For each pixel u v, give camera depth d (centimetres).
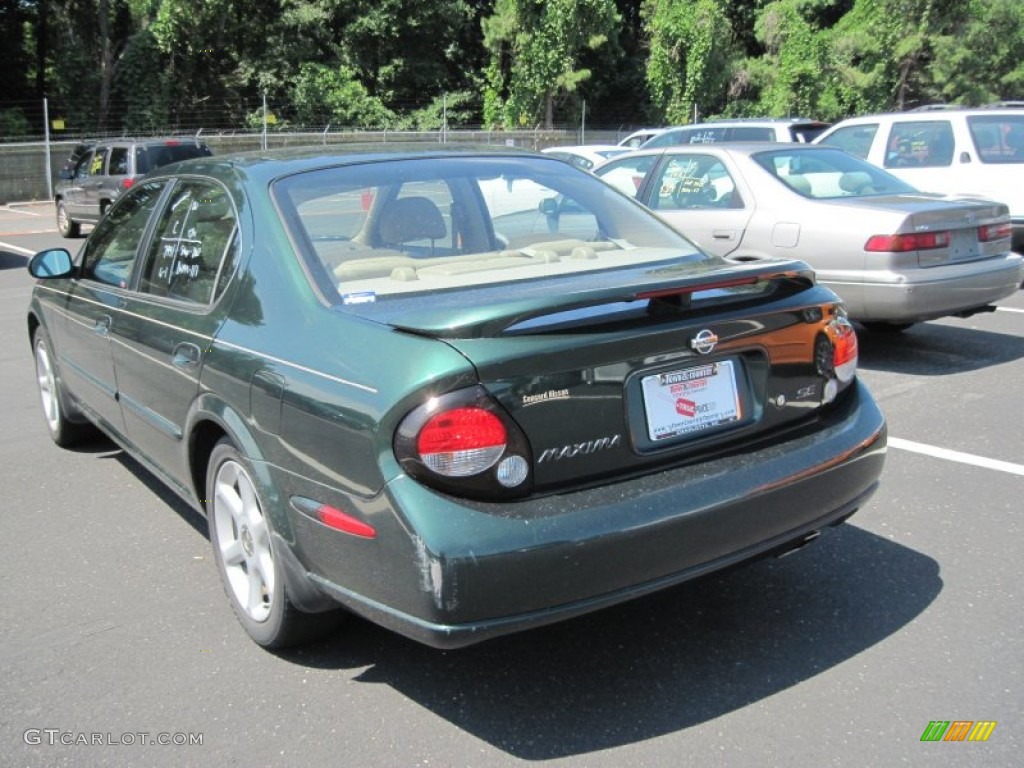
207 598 371
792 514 298
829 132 1152
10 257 1547
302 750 274
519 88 3566
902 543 403
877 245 657
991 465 494
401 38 3878
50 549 420
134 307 406
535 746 274
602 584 261
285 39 3706
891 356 743
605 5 3528
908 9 3288
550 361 262
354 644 332
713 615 347
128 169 1703
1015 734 273
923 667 308
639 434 279
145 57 3491
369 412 259
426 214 359
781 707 289
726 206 744
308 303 305
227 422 317
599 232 384
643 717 286
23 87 3666
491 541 247
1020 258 723
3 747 279
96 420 482
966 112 1034
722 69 3634
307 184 348
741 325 298
